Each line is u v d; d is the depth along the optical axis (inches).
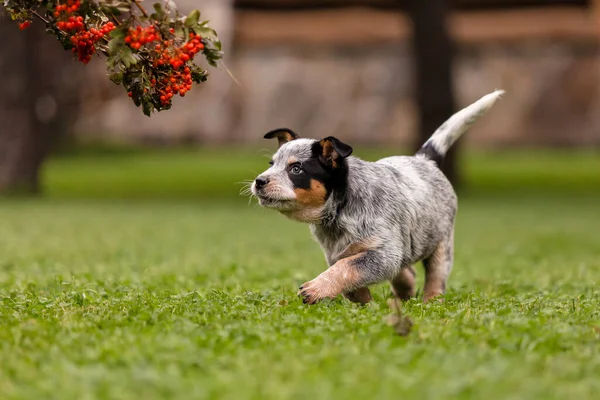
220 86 1900.8
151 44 296.8
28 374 218.2
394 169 361.1
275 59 1891.0
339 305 319.3
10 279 434.9
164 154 1807.3
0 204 1049.5
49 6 291.3
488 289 403.2
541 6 1662.2
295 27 1851.6
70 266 513.7
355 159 349.4
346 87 1887.3
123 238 713.6
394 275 340.8
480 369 219.8
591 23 1770.4
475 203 1140.5
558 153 1765.5
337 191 337.4
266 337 256.2
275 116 1911.9
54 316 296.7
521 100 1829.5
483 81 1827.0
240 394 198.8
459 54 1820.9
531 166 1558.8
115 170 1539.1
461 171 1343.5
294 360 226.8
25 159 1148.5
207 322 284.5
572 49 1798.7
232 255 612.1
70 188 1301.7
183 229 811.4
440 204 374.0
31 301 330.3
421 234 361.7
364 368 219.1
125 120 1914.4
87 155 1765.5
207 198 1216.8
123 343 248.7
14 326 275.9
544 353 246.1
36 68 1143.0
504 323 281.6
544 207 1096.8
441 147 390.6
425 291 381.1
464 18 1807.3
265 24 1843.0
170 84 300.0
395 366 226.1
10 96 1126.4
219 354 240.7
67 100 1496.1
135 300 330.0
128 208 1043.9
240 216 970.7
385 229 338.3
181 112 1929.1
